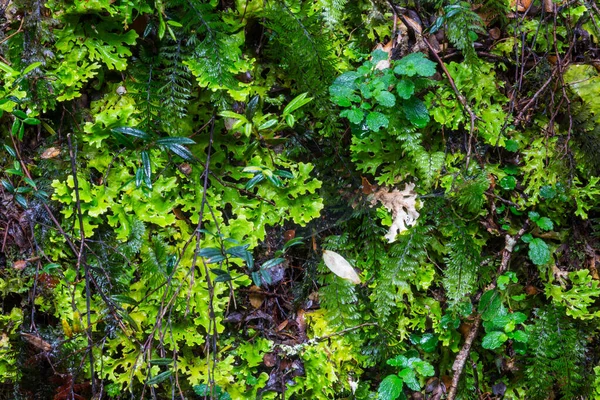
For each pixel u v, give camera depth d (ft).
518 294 6.56
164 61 5.41
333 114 5.77
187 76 5.44
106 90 5.56
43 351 5.49
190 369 5.72
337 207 6.11
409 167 6.10
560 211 6.54
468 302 6.21
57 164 5.39
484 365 6.69
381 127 5.93
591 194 6.40
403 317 6.28
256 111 5.79
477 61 6.07
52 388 5.56
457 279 6.14
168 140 5.16
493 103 6.42
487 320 6.27
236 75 5.68
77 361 5.52
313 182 5.77
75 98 5.52
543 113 6.49
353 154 5.96
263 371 6.05
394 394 5.89
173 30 5.39
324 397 6.04
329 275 6.19
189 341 5.56
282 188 5.78
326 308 6.18
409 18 6.20
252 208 5.79
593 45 6.72
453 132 6.34
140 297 5.60
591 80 6.44
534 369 6.40
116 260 5.54
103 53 5.24
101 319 5.42
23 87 5.09
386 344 6.15
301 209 5.83
